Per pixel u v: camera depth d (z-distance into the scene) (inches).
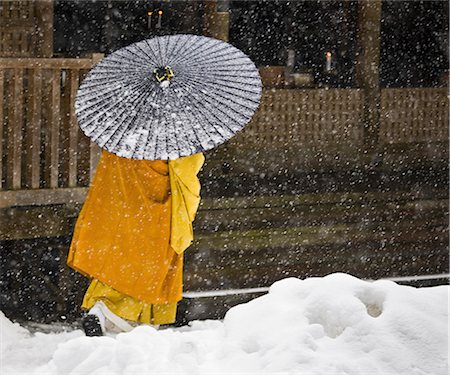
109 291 394.6
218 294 477.7
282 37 810.2
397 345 227.0
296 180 634.8
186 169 386.6
